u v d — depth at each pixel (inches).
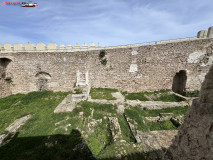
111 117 245.1
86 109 268.8
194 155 64.1
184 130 75.4
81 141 172.4
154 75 420.2
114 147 161.6
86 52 437.1
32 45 435.5
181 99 354.9
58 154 149.6
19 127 227.6
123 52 424.5
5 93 432.8
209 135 56.6
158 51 402.3
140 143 172.4
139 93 430.0
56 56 441.1
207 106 60.6
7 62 430.0
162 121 259.9
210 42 362.0
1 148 175.2
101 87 460.8
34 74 449.1
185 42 378.6
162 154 155.0
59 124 215.3
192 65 385.4
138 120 242.1
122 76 441.1
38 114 273.7
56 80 459.2
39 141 180.9
